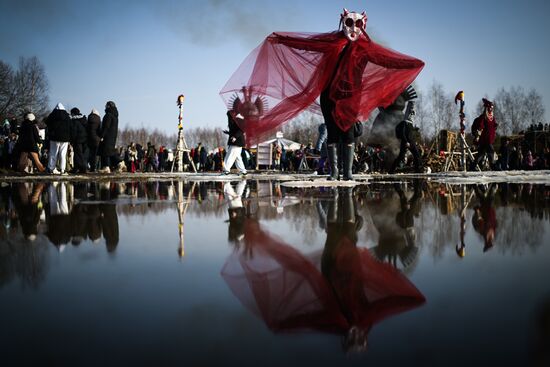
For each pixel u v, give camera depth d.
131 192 5.21
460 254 1.35
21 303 0.86
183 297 0.90
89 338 0.67
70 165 15.20
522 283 0.98
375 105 6.23
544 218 2.31
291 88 6.31
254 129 6.45
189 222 2.35
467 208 2.90
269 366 0.55
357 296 0.89
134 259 1.33
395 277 1.06
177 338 0.67
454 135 15.33
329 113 6.46
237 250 1.48
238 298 0.89
